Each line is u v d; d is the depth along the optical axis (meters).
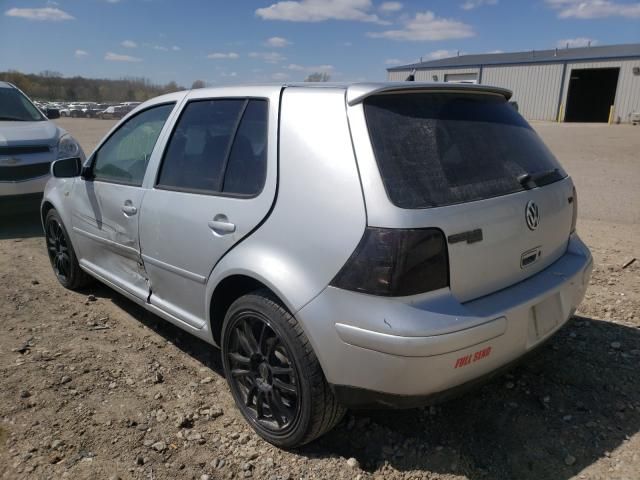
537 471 2.59
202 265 3.08
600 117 40.22
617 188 9.76
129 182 3.80
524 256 2.69
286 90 2.88
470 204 2.44
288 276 2.53
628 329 3.96
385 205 2.29
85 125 30.95
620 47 40.72
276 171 2.71
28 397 3.20
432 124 2.61
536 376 3.38
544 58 37.78
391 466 2.65
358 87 2.57
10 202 7.09
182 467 2.66
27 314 4.42
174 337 4.06
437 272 2.30
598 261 5.43
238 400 3.02
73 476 2.58
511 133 2.95
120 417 3.03
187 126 3.43
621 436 2.81
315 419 2.58
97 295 4.87
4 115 7.92
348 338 2.34
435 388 2.31
